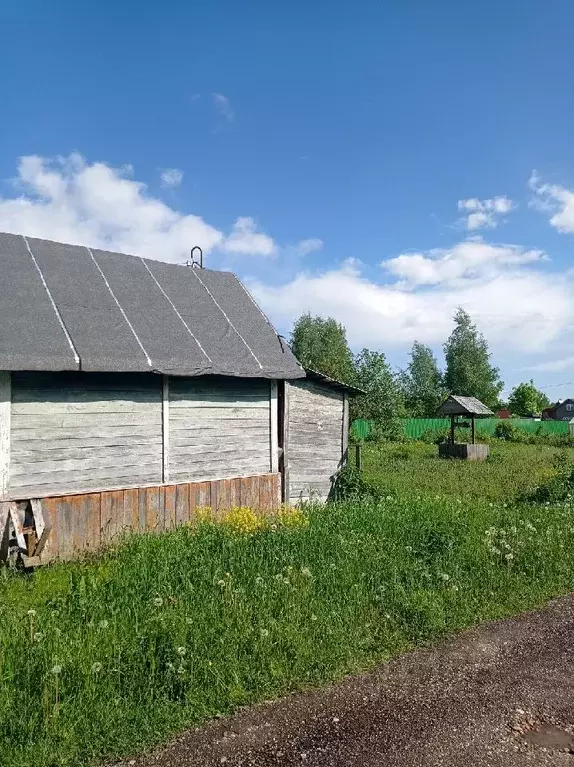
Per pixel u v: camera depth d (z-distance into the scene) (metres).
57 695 4.08
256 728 4.18
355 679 4.91
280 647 5.07
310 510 10.09
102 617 5.26
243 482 10.44
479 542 7.99
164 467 9.56
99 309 9.72
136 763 3.79
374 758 3.86
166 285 11.50
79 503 8.41
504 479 17.78
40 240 10.66
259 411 10.98
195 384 10.05
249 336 11.30
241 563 6.58
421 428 46.66
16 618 5.34
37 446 8.29
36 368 7.96
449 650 5.50
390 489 13.24
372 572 6.68
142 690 4.39
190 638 4.93
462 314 70.69
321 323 50.50
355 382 33.34
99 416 8.91
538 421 54.25
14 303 8.88
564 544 8.52
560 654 5.46
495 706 4.53
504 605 6.59
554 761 3.84
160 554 6.89
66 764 3.73
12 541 7.64
